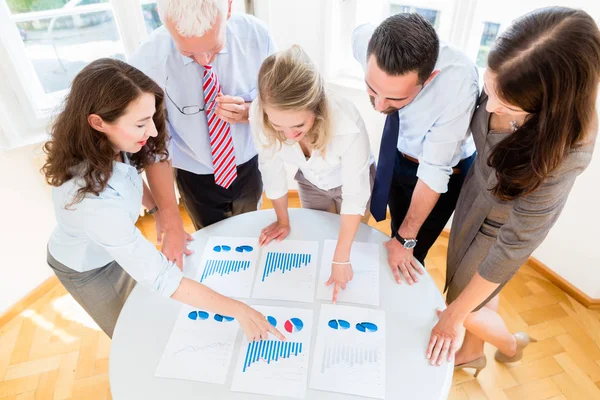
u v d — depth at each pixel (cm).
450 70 110
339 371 90
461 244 127
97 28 193
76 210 88
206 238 129
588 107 75
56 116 89
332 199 152
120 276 131
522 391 160
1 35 162
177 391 88
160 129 109
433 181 118
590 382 163
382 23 98
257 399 86
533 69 74
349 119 100
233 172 149
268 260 119
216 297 95
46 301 202
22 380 170
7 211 181
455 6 174
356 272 114
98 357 178
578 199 180
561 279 200
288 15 203
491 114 107
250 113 109
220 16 106
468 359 154
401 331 98
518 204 94
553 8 77
